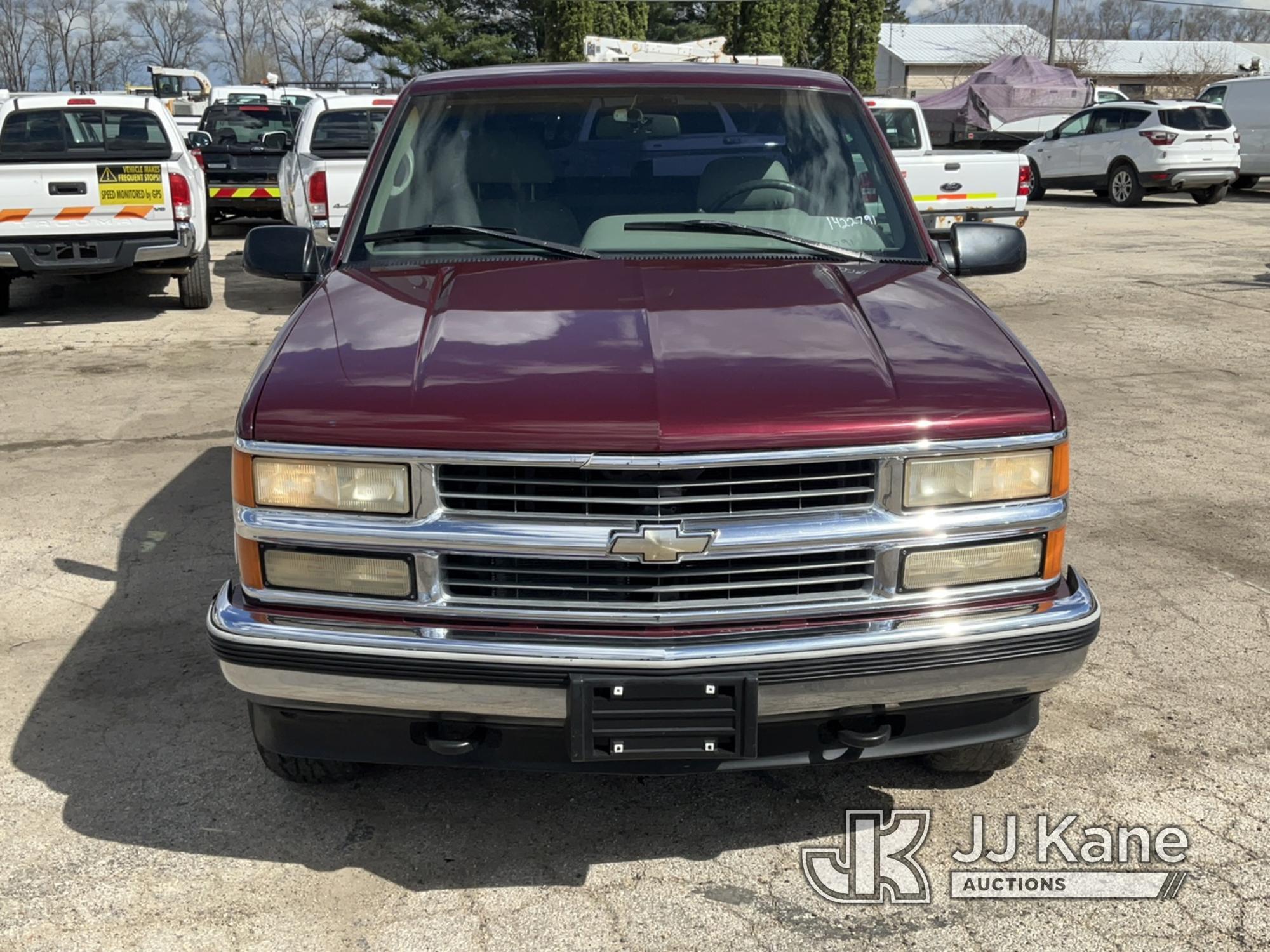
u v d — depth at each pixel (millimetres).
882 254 3629
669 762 2682
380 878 2918
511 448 2500
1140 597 4590
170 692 3848
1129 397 7703
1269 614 4434
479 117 3859
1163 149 19891
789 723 2688
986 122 31953
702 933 2727
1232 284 11867
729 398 2557
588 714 2549
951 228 3885
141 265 10438
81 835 3078
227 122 18078
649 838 3086
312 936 2711
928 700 2680
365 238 3594
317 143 11938
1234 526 5367
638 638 2555
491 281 3238
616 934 2723
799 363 2697
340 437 2555
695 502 2521
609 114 3863
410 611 2598
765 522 2559
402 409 2553
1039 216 18844
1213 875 2932
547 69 4047
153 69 31859
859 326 2926
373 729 2762
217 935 2709
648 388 2572
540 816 3186
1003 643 2643
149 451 6520
